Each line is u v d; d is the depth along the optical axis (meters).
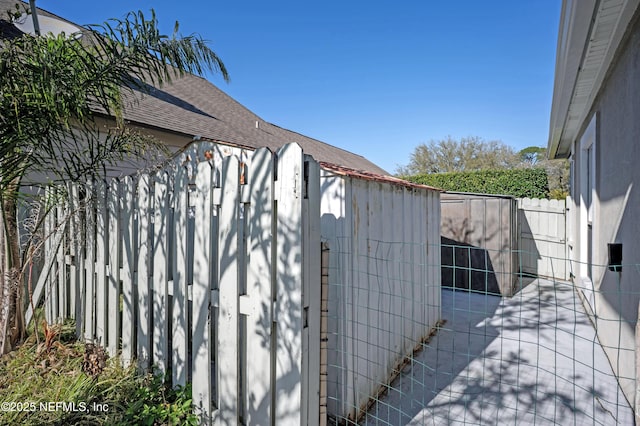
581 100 4.58
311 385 2.02
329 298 2.78
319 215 2.08
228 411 2.20
